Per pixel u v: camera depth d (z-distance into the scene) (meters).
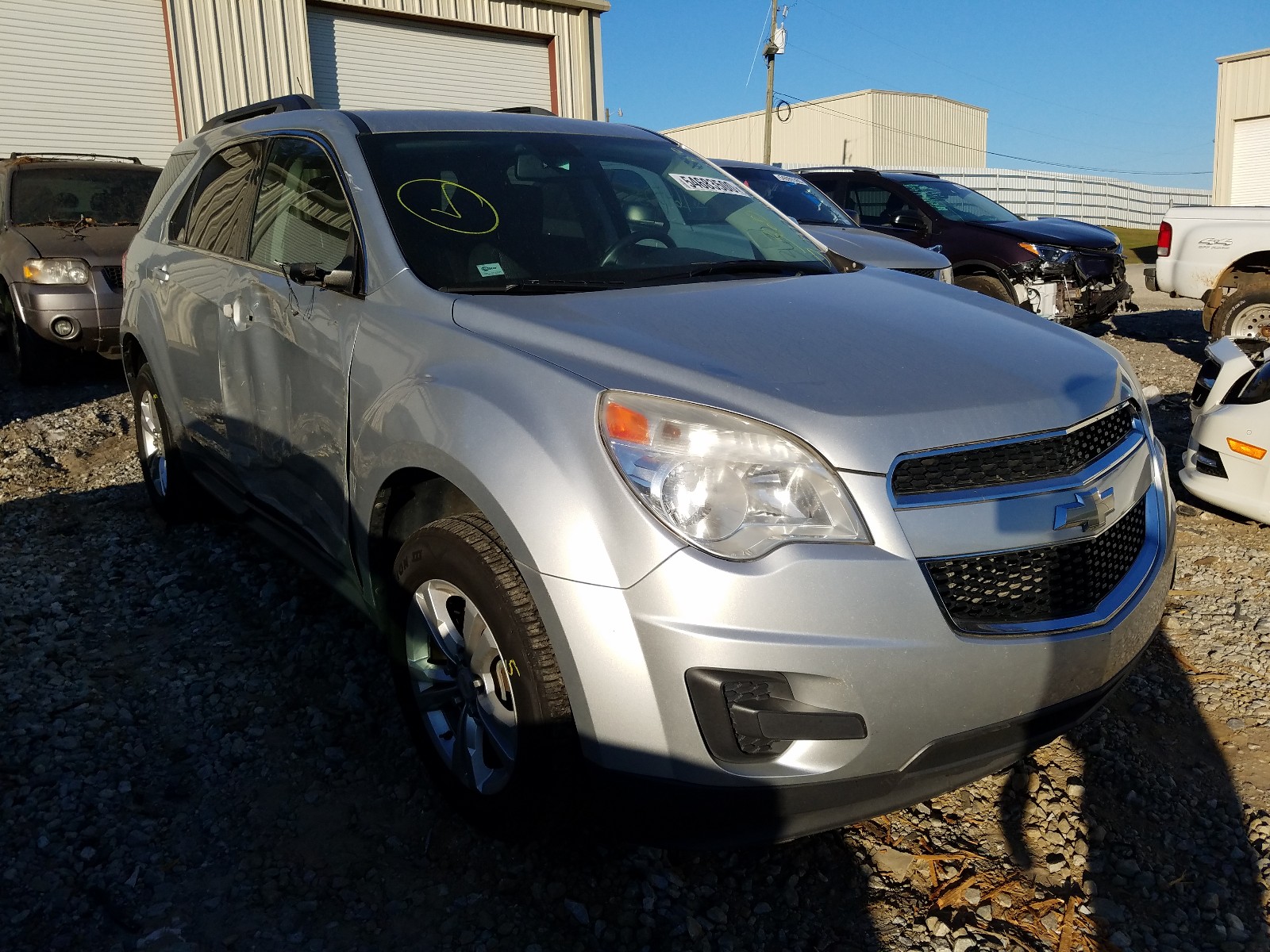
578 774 2.17
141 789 2.70
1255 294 8.41
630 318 2.50
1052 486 2.19
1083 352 2.62
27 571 4.09
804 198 8.87
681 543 1.98
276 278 3.22
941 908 2.33
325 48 14.36
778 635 1.95
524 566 2.10
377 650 3.38
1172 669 3.44
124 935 2.19
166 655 3.39
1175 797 2.76
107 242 7.61
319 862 2.44
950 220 9.69
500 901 2.31
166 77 13.04
